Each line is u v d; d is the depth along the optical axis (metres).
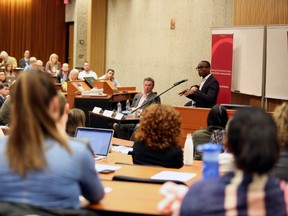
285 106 2.32
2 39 17.92
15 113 1.98
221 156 2.70
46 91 1.99
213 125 4.15
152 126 3.32
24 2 18.02
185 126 5.26
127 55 13.09
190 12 10.41
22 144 1.95
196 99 6.98
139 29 12.47
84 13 14.39
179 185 2.36
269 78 7.40
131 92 9.65
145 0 12.16
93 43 13.98
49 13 18.33
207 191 1.72
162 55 11.44
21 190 1.96
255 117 1.68
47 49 18.39
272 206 1.68
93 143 4.14
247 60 7.76
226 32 8.10
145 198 2.36
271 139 1.65
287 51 7.12
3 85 7.46
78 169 2.02
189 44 10.47
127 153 4.36
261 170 1.66
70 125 4.20
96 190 2.15
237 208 1.67
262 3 7.83
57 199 1.96
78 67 14.46
